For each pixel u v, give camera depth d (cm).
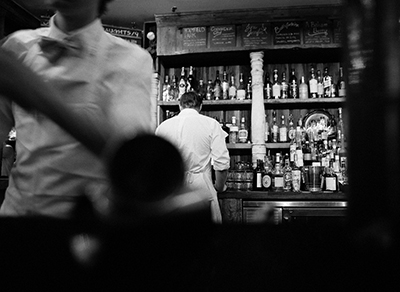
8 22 338
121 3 342
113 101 64
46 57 70
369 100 18
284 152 363
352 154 18
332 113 365
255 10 342
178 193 18
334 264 18
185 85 375
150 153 17
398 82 18
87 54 69
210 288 18
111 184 17
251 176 303
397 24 19
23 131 78
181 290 18
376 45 19
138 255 18
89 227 18
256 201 280
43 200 75
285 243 18
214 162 234
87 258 18
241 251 19
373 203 18
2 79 20
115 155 17
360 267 18
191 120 226
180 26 354
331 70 370
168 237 18
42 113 21
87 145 21
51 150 74
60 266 19
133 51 78
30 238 19
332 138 344
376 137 18
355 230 18
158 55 355
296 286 18
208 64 384
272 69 377
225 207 280
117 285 18
